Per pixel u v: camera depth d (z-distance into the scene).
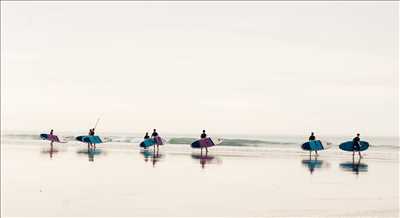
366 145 34.66
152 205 14.98
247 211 14.16
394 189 18.44
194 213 13.89
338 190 18.25
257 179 21.38
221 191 17.78
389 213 13.85
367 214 13.75
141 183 19.64
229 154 38.22
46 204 14.98
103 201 15.55
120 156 34.25
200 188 18.50
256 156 35.88
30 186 18.42
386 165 29.05
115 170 24.33
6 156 33.22
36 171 23.45
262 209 14.48
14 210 14.05
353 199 16.25
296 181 20.83
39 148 43.78
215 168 26.06
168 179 21.05
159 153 38.44
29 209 14.23
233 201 15.73
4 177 20.98
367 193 17.56
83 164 27.38
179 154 37.38
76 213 13.76
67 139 57.31
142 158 32.56
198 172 23.88
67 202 15.32
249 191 17.86
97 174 22.47
